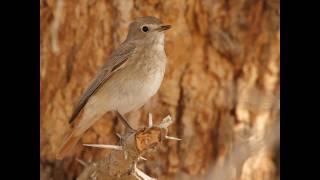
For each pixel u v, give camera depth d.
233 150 3.88
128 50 3.76
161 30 3.76
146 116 3.87
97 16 3.89
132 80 3.76
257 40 3.88
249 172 3.88
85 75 3.89
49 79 3.90
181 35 3.88
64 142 3.78
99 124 3.88
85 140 3.89
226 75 3.88
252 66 3.88
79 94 3.89
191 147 3.88
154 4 3.88
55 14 3.90
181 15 3.88
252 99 3.88
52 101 3.90
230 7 3.88
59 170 3.90
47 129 3.90
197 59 3.88
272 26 3.88
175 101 3.88
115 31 3.88
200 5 3.88
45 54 3.90
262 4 3.88
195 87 3.88
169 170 3.88
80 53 3.89
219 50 3.88
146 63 3.76
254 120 3.88
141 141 3.70
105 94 3.77
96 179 3.71
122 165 3.71
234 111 3.88
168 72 3.88
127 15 3.88
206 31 3.88
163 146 3.88
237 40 3.88
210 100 3.88
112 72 3.76
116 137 3.88
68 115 3.90
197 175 3.88
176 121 3.88
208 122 3.88
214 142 3.88
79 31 3.89
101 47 3.89
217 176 3.88
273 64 3.88
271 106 3.88
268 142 3.88
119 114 3.78
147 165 3.88
